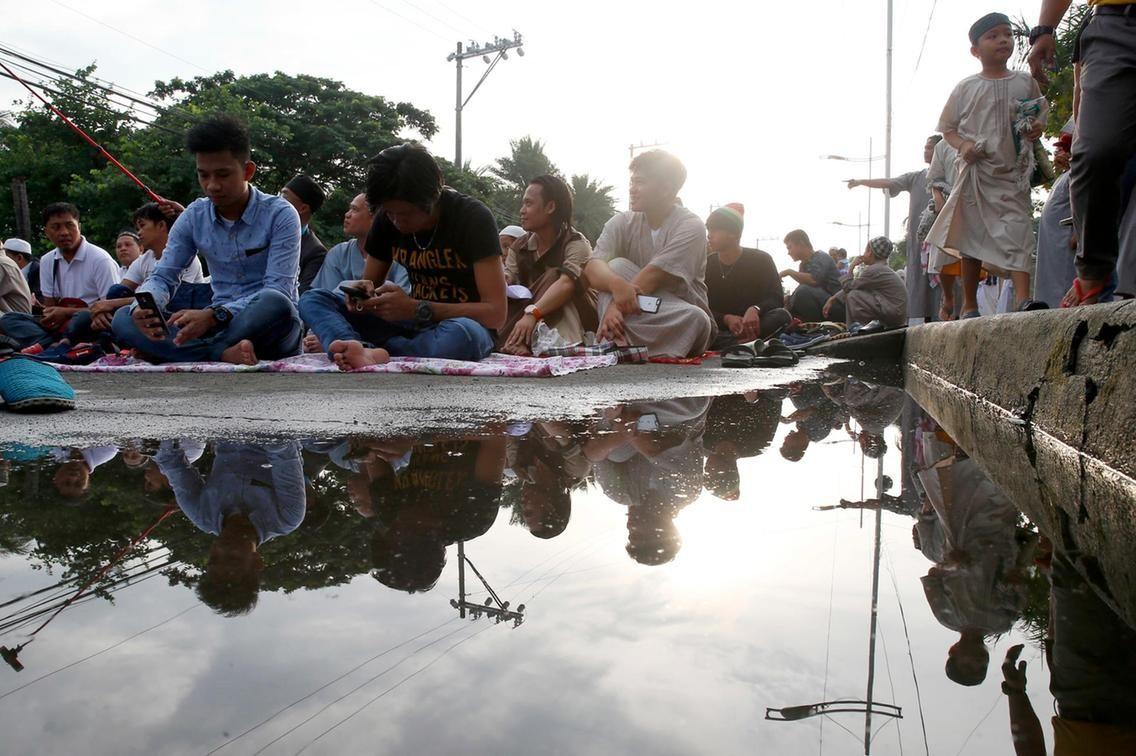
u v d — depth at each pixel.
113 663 0.51
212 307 3.66
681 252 4.40
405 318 3.66
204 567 0.73
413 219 3.55
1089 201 2.44
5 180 18.80
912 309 6.73
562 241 4.54
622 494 1.12
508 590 0.67
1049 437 1.69
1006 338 2.16
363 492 1.09
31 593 0.66
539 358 3.87
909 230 6.66
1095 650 0.58
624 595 0.67
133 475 1.20
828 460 1.47
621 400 2.44
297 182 5.43
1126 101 2.32
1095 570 0.80
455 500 1.05
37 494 1.07
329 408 2.13
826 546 0.87
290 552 0.79
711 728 0.43
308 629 0.57
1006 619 0.65
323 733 0.42
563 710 0.45
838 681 0.50
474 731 0.42
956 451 1.60
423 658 0.52
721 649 0.55
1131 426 1.26
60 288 5.87
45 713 0.44
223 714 0.44
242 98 22.67
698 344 4.49
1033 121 4.03
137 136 19.66
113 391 2.62
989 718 0.46
